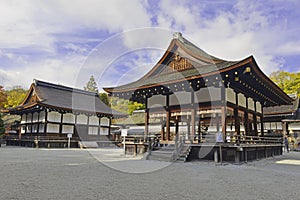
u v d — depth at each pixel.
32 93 33.41
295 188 6.12
